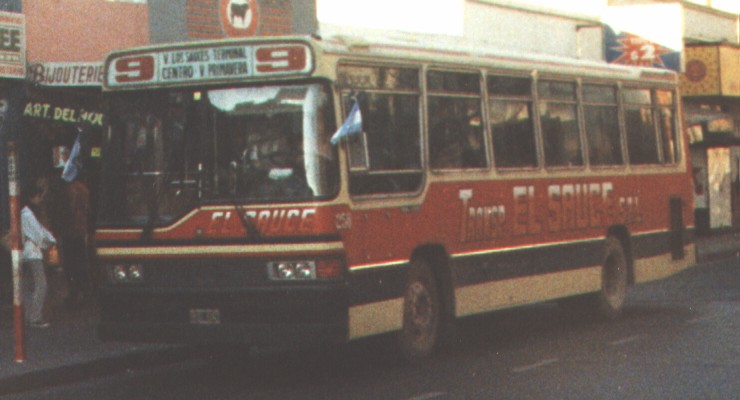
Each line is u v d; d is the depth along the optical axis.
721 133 36.03
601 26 32.72
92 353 14.03
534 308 19.22
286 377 13.00
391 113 13.12
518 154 15.39
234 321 12.16
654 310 18.77
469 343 15.30
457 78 14.32
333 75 12.22
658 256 18.59
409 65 13.44
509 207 15.08
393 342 13.27
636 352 14.06
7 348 14.51
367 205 12.55
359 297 12.35
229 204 12.22
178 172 12.47
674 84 19.34
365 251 12.49
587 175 16.80
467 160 14.38
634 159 18.09
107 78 12.85
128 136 12.74
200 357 14.55
